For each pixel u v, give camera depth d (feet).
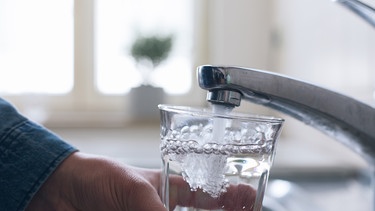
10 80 6.13
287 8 5.34
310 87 1.58
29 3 6.09
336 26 4.11
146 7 6.28
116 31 6.30
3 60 6.09
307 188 3.48
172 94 6.43
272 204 3.05
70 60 6.28
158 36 6.00
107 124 6.21
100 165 1.79
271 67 5.85
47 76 6.24
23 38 6.12
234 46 5.95
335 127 1.69
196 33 6.50
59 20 6.21
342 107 1.62
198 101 6.47
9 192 1.86
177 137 1.56
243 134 1.53
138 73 6.30
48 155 1.86
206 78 1.48
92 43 6.30
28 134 1.90
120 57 6.33
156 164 3.68
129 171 1.76
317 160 3.97
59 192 1.87
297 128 5.15
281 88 1.54
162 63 6.09
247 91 1.52
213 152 1.52
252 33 5.96
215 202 1.53
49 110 6.27
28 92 6.19
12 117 1.93
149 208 1.61
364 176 3.53
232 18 5.94
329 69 4.25
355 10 1.68
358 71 3.67
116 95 6.40
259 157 1.54
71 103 6.32
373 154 1.76
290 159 3.97
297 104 1.59
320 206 2.93
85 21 6.26
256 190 1.55
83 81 6.34
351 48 3.81
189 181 1.55
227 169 1.53
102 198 1.77
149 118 6.21
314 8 4.59
